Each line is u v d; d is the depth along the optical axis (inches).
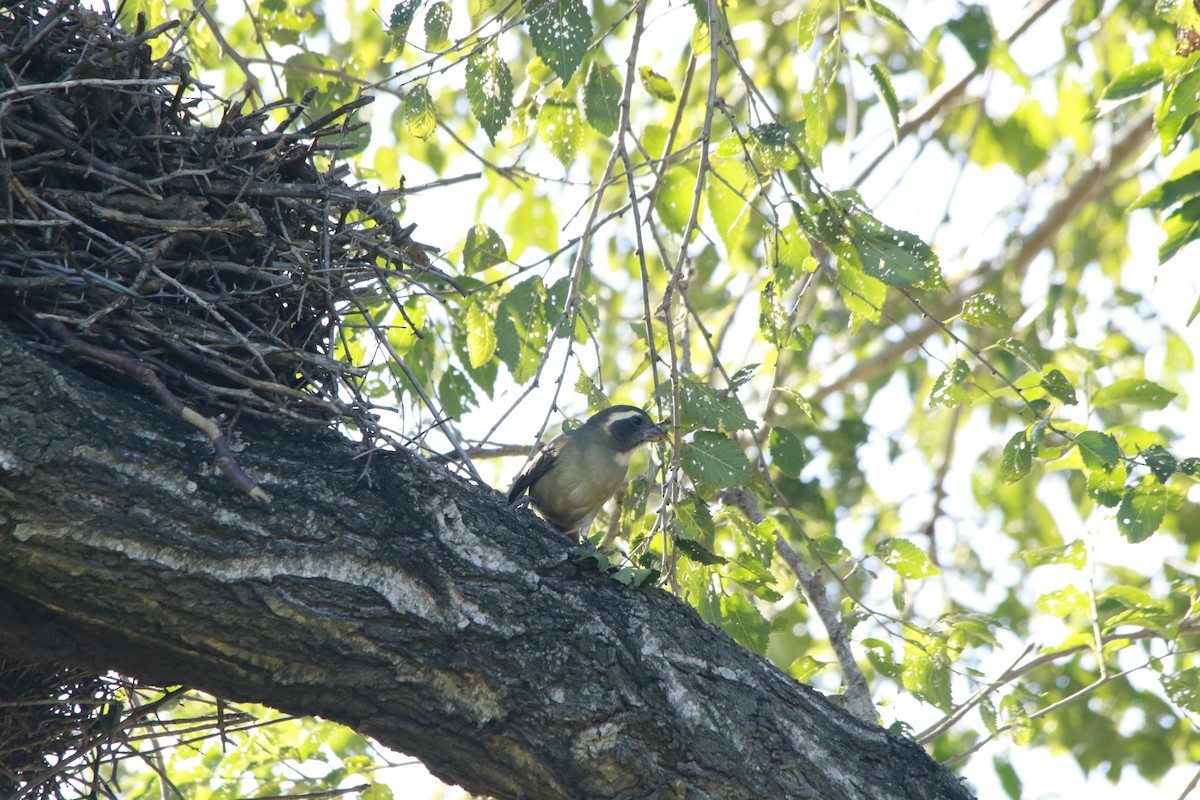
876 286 436.5
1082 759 793.6
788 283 461.4
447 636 301.1
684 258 398.6
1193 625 480.1
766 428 634.8
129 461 283.4
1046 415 429.1
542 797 308.3
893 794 326.0
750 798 313.4
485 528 321.7
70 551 273.3
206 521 285.9
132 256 319.9
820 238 416.8
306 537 295.9
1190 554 808.3
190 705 524.7
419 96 435.8
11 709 335.9
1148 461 430.9
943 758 677.9
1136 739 793.6
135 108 339.6
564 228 410.9
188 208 327.6
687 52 847.7
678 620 335.0
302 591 290.5
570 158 510.9
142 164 335.9
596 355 428.8
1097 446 419.8
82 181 329.4
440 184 374.9
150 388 297.7
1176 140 423.5
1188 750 788.0
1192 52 423.8
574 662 309.6
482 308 484.4
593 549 333.7
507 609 309.9
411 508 313.7
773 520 492.4
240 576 285.7
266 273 333.7
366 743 566.9
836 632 470.0
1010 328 432.5
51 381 281.9
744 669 335.6
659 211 510.6
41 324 301.7
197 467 291.3
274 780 512.7
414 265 372.2
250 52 696.4
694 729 314.8
